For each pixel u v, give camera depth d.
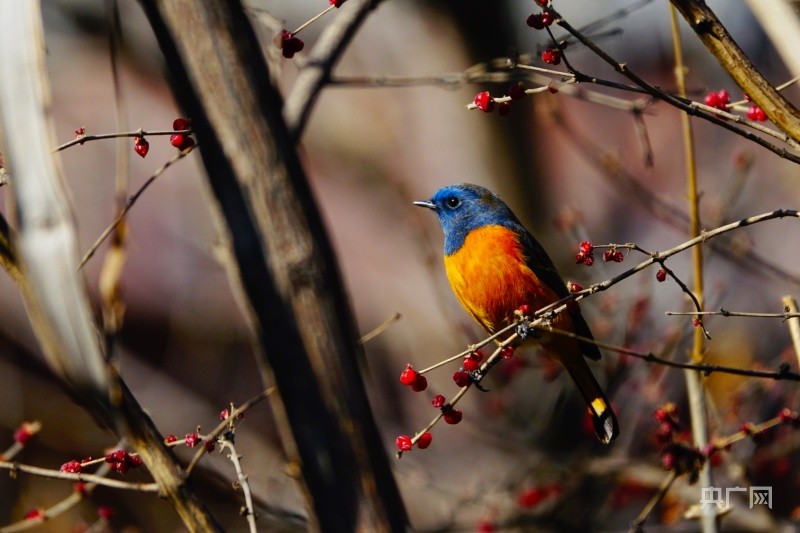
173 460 5.21
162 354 16.59
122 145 6.34
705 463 7.43
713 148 17.53
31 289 4.22
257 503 7.70
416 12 17.73
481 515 13.95
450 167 17.92
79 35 17.11
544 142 17.44
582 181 17.19
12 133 4.29
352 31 8.27
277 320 5.87
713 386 13.52
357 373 5.88
